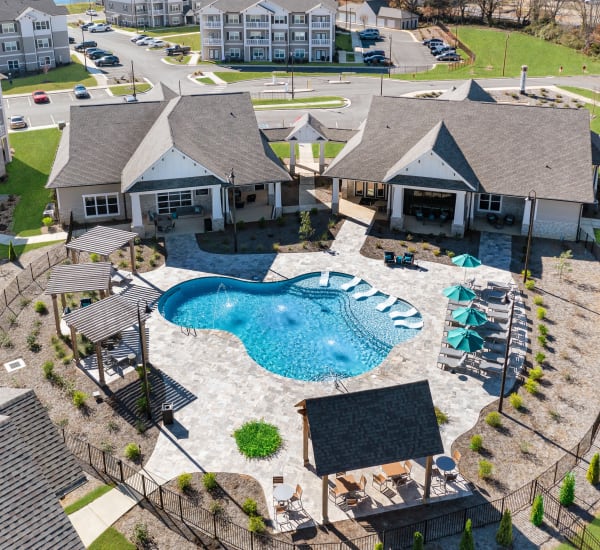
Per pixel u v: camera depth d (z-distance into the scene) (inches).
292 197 2518.5
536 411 1461.6
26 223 2388.0
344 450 1170.0
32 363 1624.0
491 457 1342.3
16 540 932.0
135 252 2128.4
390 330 1752.0
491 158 2258.9
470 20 5915.4
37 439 1138.7
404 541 1164.5
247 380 1565.0
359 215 2369.6
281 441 1382.9
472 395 1513.3
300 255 2111.2
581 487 1267.2
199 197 2346.2
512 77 4365.2
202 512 1216.8
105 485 1273.4
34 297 1907.0
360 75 4456.2
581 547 1139.9
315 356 1659.7
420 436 1200.8
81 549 965.2
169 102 2519.7
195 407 1477.6
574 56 4852.4
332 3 5123.0
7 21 4493.1
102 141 2389.3
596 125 3341.5
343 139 2603.3
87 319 1556.3
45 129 3353.8
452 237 2218.3
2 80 4402.1
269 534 1179.9
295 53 4909.0
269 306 1867.6
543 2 5595.5
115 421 1438.2
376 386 1541.6
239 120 2434.8
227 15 4815.5
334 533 1183.6
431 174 2191.2
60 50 4763.8
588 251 2133.4
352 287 1941.4
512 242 2190.0
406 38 5575.8
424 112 2396.7
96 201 2331.4
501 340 1683.1
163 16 6304.1
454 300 1850.4
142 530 1160.8
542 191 2155.5
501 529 1134.4
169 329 1756.9
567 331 1729.8
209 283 1974.7
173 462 1331.2
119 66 4766.2
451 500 1251.2
